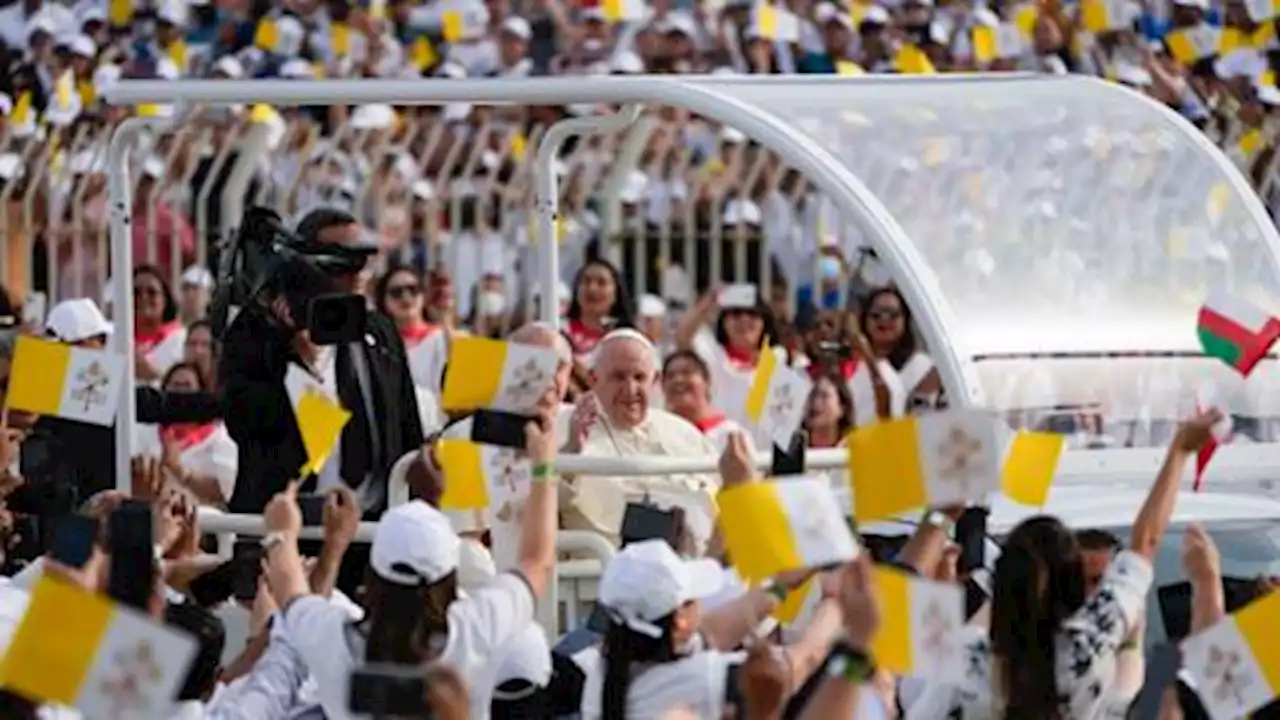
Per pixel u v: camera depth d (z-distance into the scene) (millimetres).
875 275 55438
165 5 69312
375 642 28281
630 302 54562
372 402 37594
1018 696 28422
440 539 28328
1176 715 26172
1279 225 56406
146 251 57625
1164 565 35219
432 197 58531
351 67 70562
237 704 29094
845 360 51281
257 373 37406
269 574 29516
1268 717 27719
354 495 32250
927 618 26188
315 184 58500
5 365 41156
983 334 37062
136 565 26781
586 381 44375
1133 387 37625
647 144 60625
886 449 27641
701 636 29391
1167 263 38344
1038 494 30703
